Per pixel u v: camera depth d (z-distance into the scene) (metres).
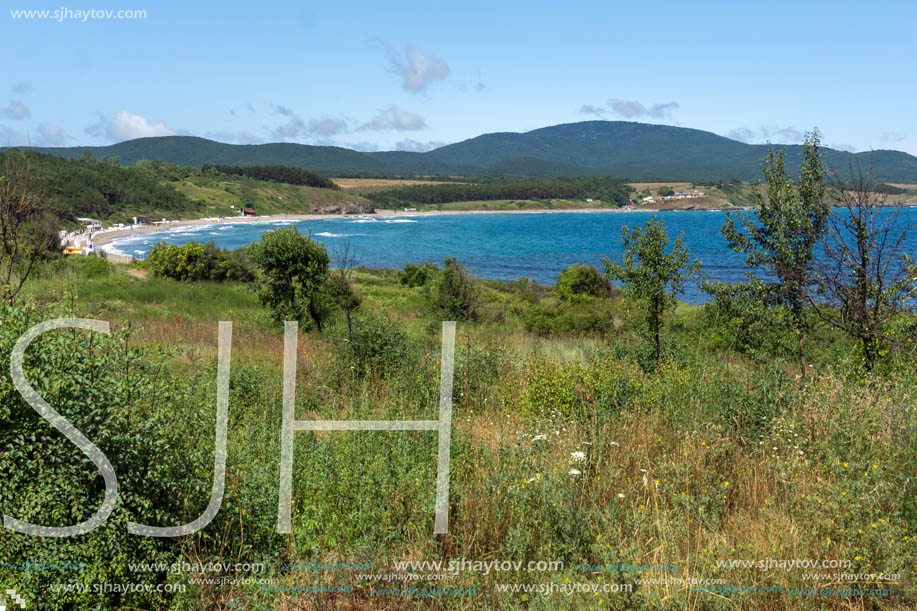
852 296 7.78
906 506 4.23
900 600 3.51
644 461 5.32
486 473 4.68
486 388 8.27
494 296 32.62
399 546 4.02
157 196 170.25
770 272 8.73
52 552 3.23
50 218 12.51
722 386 6.83
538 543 4.03
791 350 9.15
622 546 3.77
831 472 4.61
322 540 3.96
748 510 4.49
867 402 5.58
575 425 6.29
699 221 198.00
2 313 3.40
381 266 77.00
